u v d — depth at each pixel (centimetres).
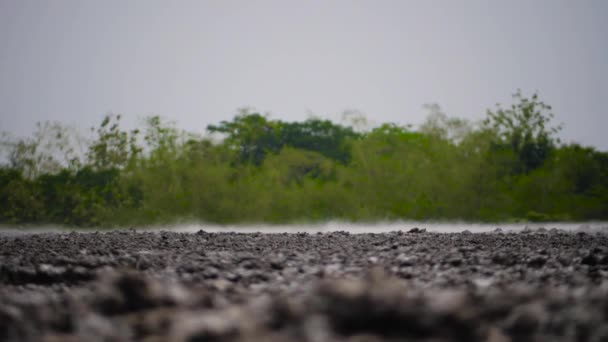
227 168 3894
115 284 408
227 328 319
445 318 331
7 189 3641
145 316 373
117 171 3812
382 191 4053
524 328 361
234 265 778
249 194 3884
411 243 1184
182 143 3878
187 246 1159
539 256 831
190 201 3784
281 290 559
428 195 4047
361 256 888
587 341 333
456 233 1709
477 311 377
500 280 620
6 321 364
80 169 3784
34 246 1174
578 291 453
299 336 312
